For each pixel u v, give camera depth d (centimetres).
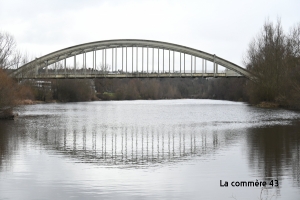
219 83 15512
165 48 9919
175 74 10006
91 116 5803
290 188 1781
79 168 2144
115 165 2219
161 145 2898
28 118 5366
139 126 4284
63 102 11956
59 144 2934
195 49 9750
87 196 1681
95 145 2902
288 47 7231
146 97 16575
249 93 8919
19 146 2833
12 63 7619
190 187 1802
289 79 6731
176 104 10512
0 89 5041
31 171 2067
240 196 1694
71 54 10381
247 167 2148
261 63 7769
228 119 5125
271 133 3525
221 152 2584
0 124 4469
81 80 13100
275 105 7581
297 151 2586
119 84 17000
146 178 1941
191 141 3081
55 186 1812
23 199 1648
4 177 1955
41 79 10569
